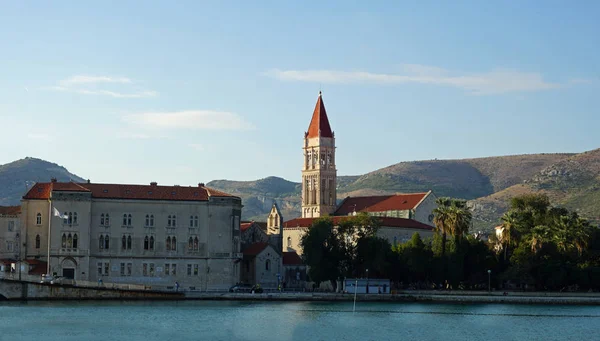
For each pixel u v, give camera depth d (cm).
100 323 15888
